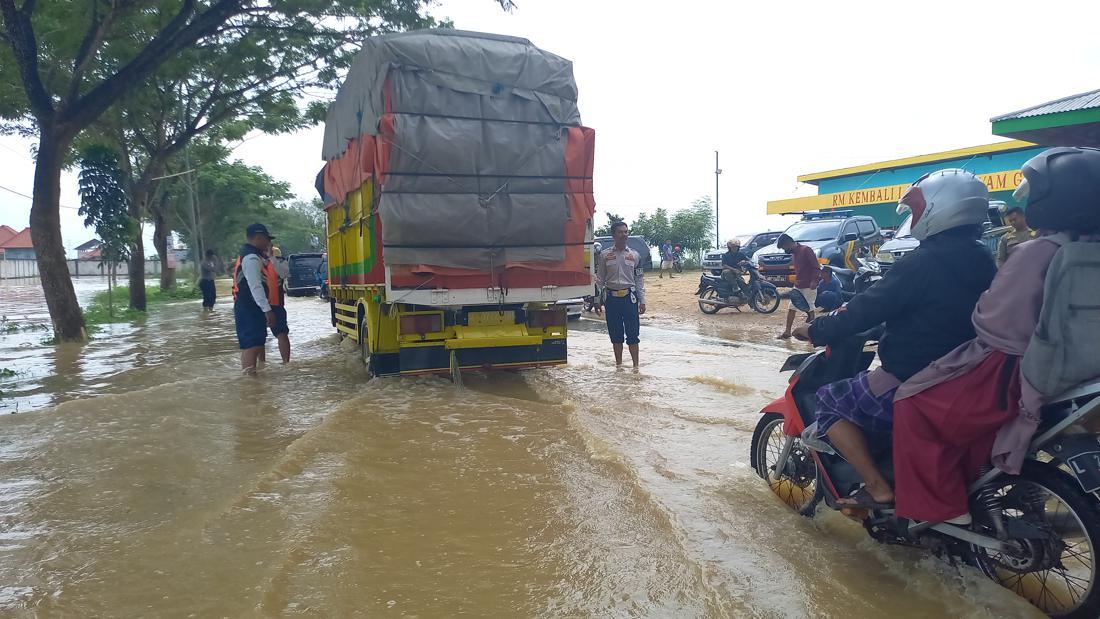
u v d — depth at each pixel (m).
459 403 6.60
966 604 2.95
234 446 5.34
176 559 3.34
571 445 5.19
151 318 18.98
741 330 13.31
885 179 38.78
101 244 18.12
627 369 8.73
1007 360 2.82
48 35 14.63
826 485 3.61
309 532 3.62
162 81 19.08
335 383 7.93
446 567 3.25
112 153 18.22
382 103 6.98
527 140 7.36
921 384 3.02
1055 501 2.86
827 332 3.44
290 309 22.22
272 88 19.91
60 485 4.43
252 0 13.87
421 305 7.46
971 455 2.99
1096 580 2.70
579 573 3.20
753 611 2.90
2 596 3.01
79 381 8.55
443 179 7.08
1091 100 11.71
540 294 7.62
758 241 25.58
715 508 4.02
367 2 15.14
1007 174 30.38
